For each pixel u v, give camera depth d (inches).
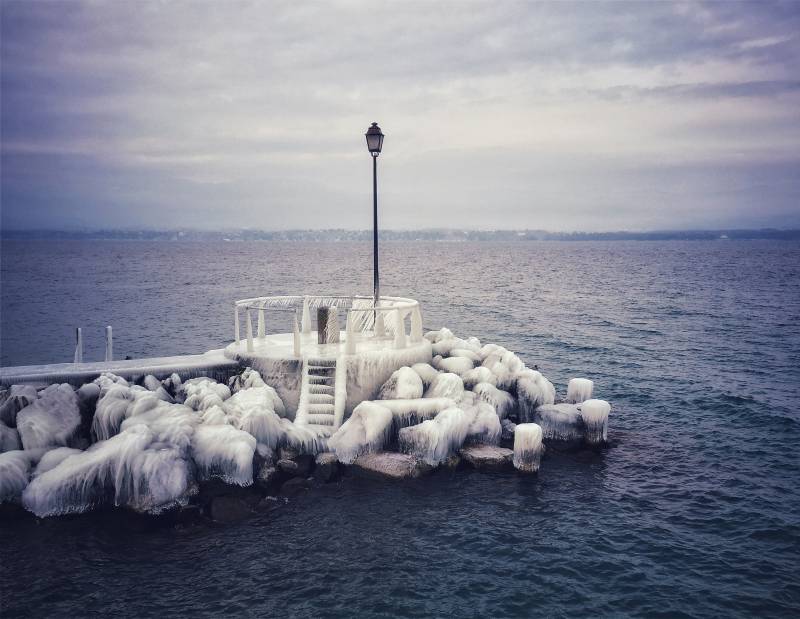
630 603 407.8
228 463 526.3
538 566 450.9
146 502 500.4
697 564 451.8
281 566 447.2
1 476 500.7
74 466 506.6
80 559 451.2
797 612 395.2
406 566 449.4
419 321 747.4
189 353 1270.9
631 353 1261.1
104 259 6003.9
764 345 1346.0
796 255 7854.3
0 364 1157.7
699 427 762.2
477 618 392.5
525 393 715.4
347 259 6776.6
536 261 6309.1
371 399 663.8
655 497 561.9
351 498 548.4
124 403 570.3
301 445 582.9
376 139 697.6
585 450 673.0
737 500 554.3
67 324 1646.2
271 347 716.0
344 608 400.8
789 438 717.3
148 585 423.2
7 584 422.0
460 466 610.9
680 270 4490.7
